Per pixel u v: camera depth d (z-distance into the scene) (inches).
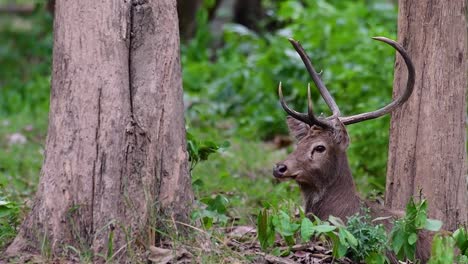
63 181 396.5
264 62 865.5
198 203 446.3
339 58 807.7
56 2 406.6
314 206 452.1
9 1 1386.6
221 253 407.5
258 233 422.9
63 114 398.6
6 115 954.1
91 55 397.4
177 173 410.3
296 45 465.1
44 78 1031.0
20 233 404.8
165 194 407.2
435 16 466.9
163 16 407.8
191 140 468.8
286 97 834.2
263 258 417.1
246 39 989.8
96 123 395.5
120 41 399.2
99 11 398.0
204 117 776.3
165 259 391.5
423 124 470.9
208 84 932.0
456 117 471.8
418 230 417.1
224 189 594.6
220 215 437.7
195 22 1066.7
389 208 464.1
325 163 444.5
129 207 396.5
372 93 717.9
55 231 396.2
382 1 1066.7
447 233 398.3
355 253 410.6
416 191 474.0
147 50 405.7
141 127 400.2
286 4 910.4
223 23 1173.1
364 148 633.6
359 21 903.7
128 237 393.1
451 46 467.8
